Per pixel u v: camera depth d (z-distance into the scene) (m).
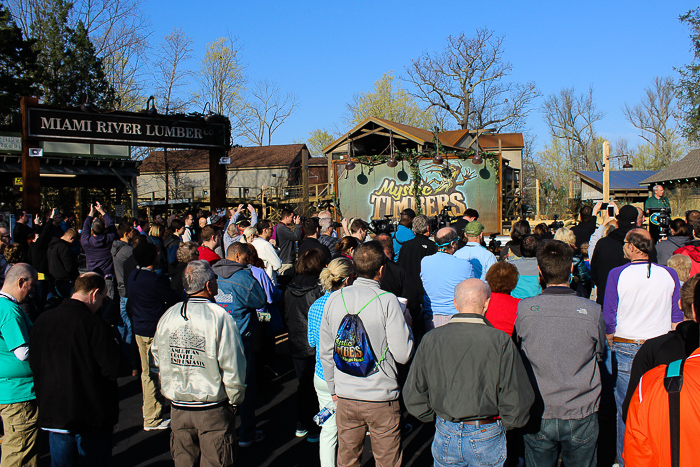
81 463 3.54
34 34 30.80
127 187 23.47
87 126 12.37
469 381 2.91
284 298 4.95
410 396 3.11
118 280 7.27
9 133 20.73
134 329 5.09
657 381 1.94
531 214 22.73
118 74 35.12
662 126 47.78
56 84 29.88
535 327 3.24
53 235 10.42
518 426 2.83
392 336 3.36
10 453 3.73
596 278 5.39
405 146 22.70
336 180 13.80
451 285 5.11
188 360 3.31
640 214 5.93
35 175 12.03
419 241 6.05
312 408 4.82
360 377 3.35
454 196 13.28
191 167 42.84
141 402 5.92
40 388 3.43
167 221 14.78
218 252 9.96
